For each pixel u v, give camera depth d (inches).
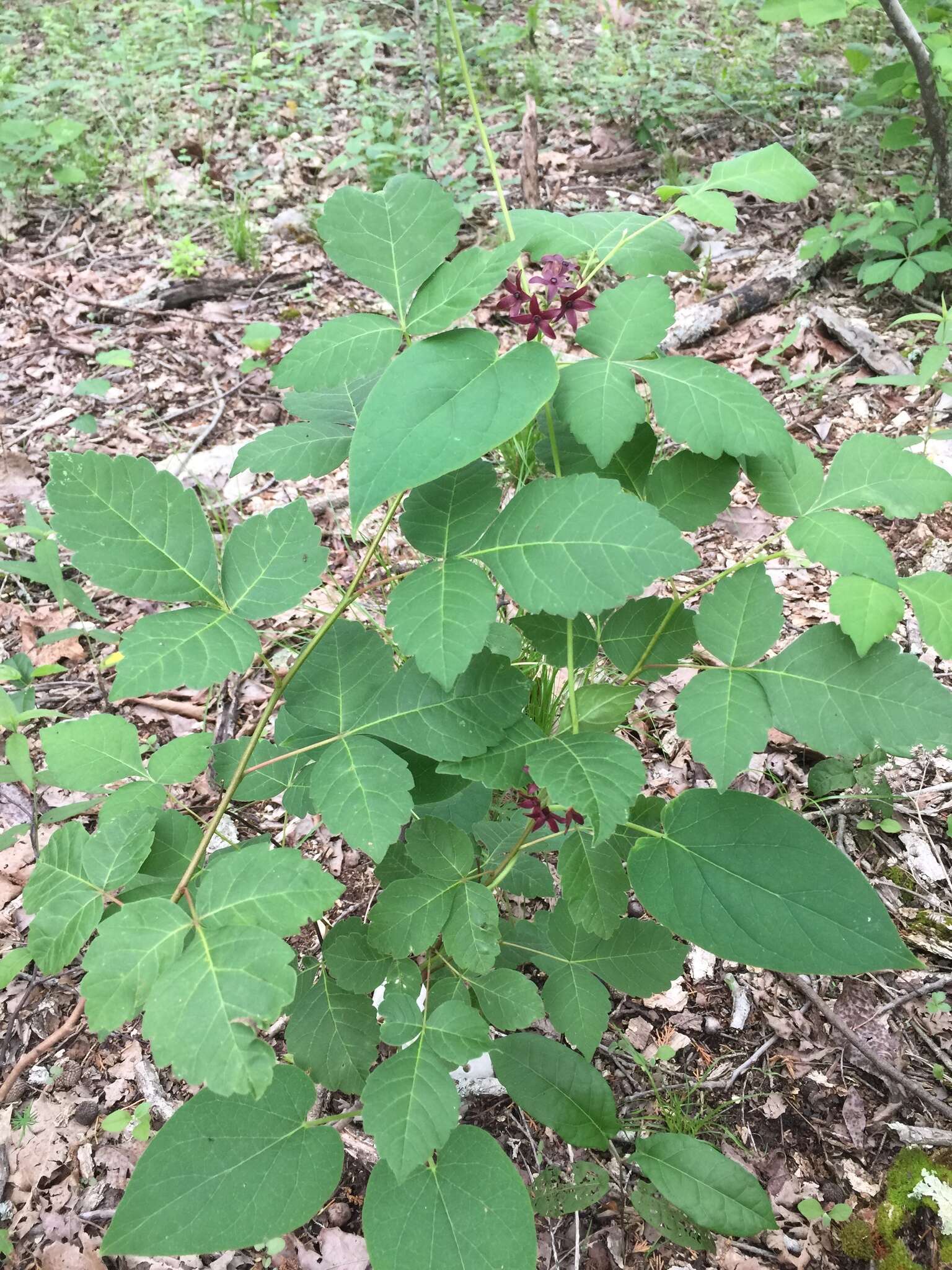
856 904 15.6
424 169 59.5
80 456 15.2
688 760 29.2
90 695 32.5
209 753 17.1
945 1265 18.8
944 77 42.7
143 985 13.0
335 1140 17.0
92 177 61.2
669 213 16.6
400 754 17.6
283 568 15.6
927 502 16.3
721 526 36.7
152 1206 16.1
